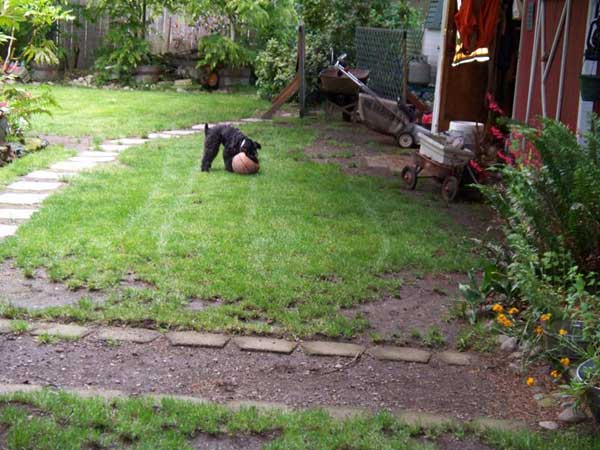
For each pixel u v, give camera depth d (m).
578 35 8.06
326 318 5.24
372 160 11.03
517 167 6.12
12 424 3.67
